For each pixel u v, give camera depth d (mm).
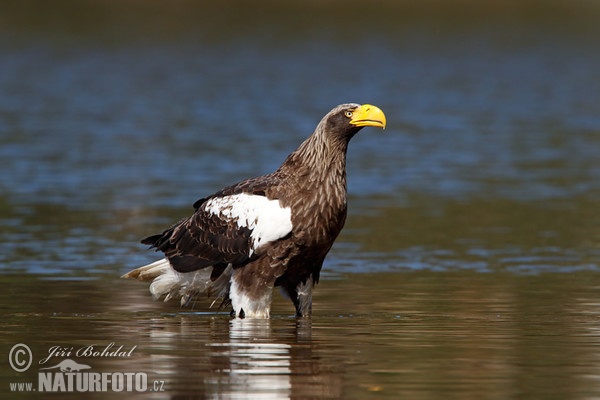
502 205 22234
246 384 9617
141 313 13008
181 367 10188
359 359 10523
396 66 63438
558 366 10250
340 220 12734
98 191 23578
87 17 84562
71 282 14867
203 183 24859
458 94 49500
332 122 12562
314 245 12656
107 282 14906
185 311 13195
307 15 88250
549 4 93750
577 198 23156
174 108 43094
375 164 28172
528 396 9242
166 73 58625
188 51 69938
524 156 29906
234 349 10977
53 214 20734
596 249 17641
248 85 52969
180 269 13133
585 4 93625
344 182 12758
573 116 40938
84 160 28500
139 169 27016
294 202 12555
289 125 37375
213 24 83125
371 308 13297
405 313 12961
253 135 34344
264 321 12578
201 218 13055
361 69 61625
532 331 11867
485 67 63031
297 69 61281
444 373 9984
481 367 10203
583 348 11008
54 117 39312
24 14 85000
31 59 63938
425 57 68125
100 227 19391
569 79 56781
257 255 12648
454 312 13008
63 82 53375
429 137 34125
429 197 23219
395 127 36750
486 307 13320
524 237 18750
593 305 13438
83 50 69125
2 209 21219
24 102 44500
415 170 27156
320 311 13156
